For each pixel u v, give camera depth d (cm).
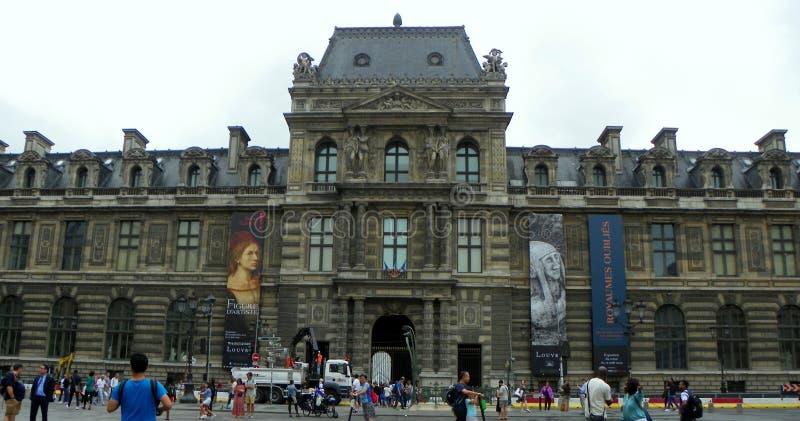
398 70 6450
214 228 6325
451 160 6091
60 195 6575
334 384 4900
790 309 6131
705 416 4094
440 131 6078
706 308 6053
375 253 5847
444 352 5600
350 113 6078
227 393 5312
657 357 5956
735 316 6103
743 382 5925
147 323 6194
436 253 5831
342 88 6216
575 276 6041
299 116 6188
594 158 6378
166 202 6400
